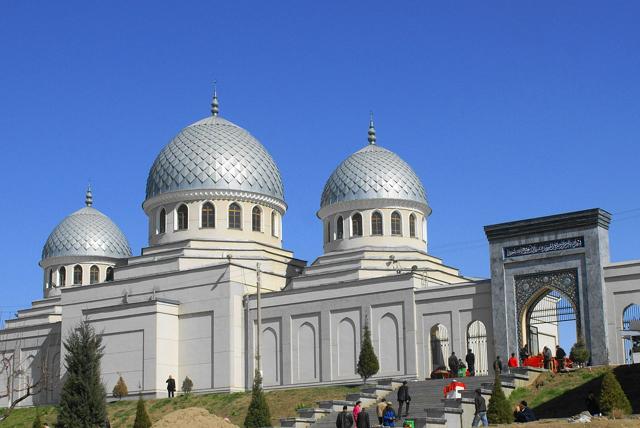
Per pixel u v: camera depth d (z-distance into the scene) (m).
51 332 92.94
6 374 93.69
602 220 65.69
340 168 88.44
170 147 89.44
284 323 80.12
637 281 63.66
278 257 88.31
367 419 47.69
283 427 56.53
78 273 100.31
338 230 87.19
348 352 76.81
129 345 82.06
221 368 79.88
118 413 75.31
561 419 45.25
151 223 89.25
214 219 86.50
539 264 67.19
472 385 59.62
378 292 76.19
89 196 107.12
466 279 86.25
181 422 46.09
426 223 88.94
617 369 56.59
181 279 83.62
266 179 89.00
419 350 73.56
